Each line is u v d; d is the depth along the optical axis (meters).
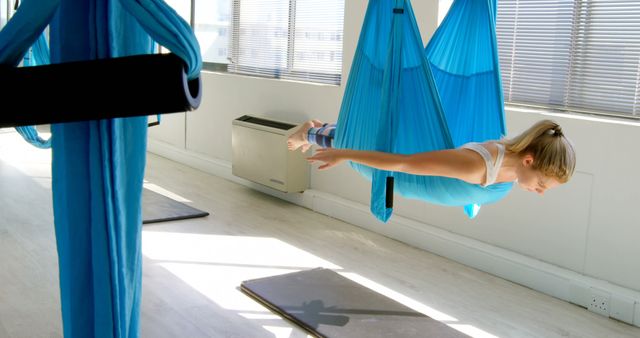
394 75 2.84
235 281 4.25
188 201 6.12
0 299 3.79
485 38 3.06
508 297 4.15
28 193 6.11
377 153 2.74
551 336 3.63
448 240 4.79
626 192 3.88
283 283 4.15
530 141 2.73
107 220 2.03
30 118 1.81
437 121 2.87
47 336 3.39
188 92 1.82
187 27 1.83
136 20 1.99
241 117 6.61
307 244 5.03
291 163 5.95
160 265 4.46
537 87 4.43
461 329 3.68
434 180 2.84
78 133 2.02
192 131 7.70
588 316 3.91
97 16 1.93
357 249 4.96
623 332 3.71
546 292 4.22
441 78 3.26
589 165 4.04
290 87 6.16
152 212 5.62
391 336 3.47
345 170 5.72
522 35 4.47
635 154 3.82
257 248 4.90
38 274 4.19
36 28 1.89
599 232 4.02
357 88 3.02
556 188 4.21
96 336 2.06
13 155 7.70
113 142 2.01
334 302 3.89
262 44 6.65
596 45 4.09
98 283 2.04
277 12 6.40
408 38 2.83
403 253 4.90
